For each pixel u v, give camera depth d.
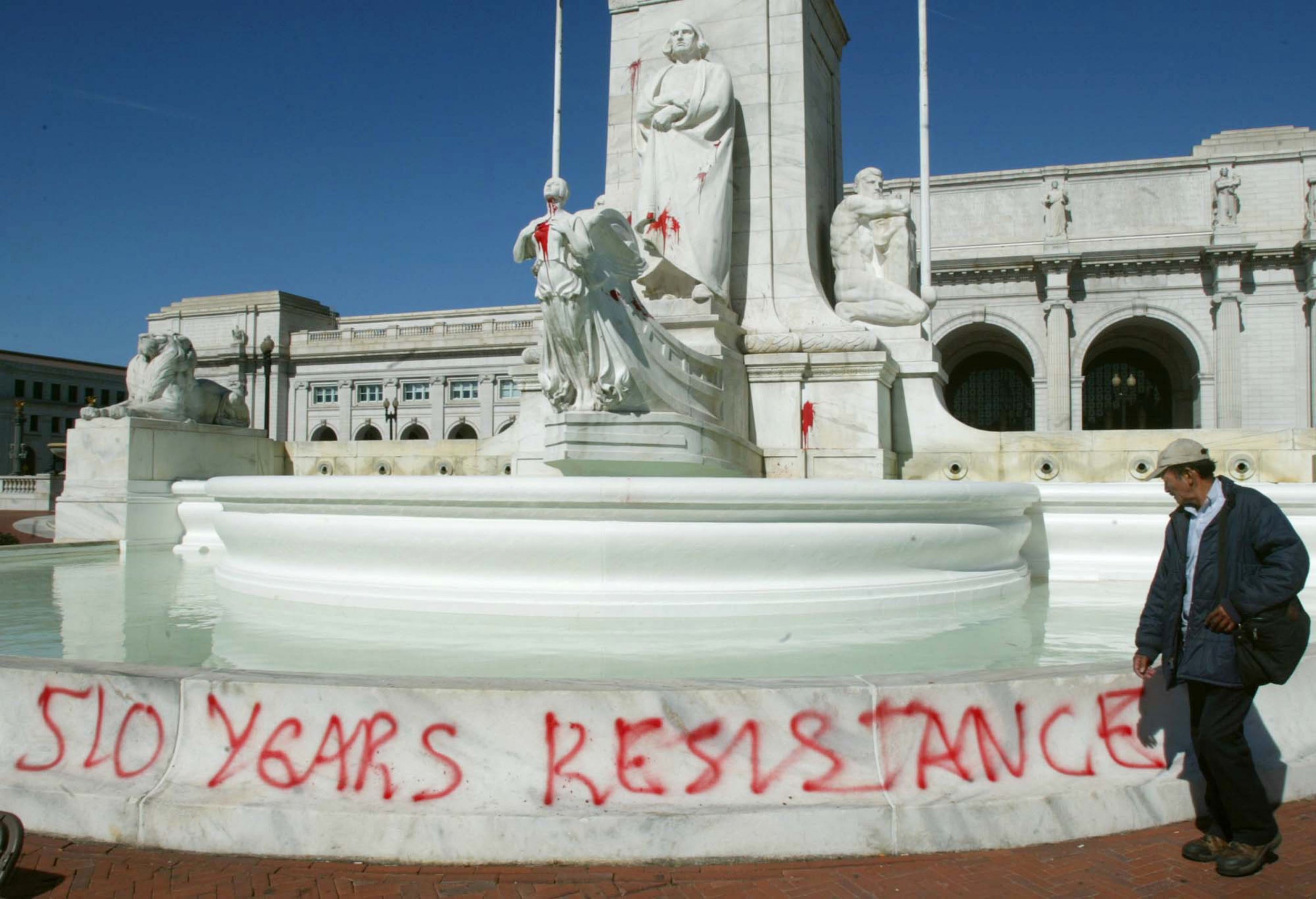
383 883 2.59
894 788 2.85
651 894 2.53
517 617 4.77
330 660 3.97
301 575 5.45
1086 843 2.90
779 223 9.50
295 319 62.22
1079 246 45.53
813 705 2.86
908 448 9.42
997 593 5.86
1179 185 44.94
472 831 2.72
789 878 2.63
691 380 7.34
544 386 6.55
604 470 6.59
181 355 10.11
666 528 4.77
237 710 2.93
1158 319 44.75
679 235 8.78
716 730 2.83
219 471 10.27
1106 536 6.88
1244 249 43.00
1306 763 3.25
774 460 8.73
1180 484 2.89
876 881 2.62
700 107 8.91
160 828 2.82
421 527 4.95
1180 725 3.18
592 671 3.78
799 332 9.09
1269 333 43.72
